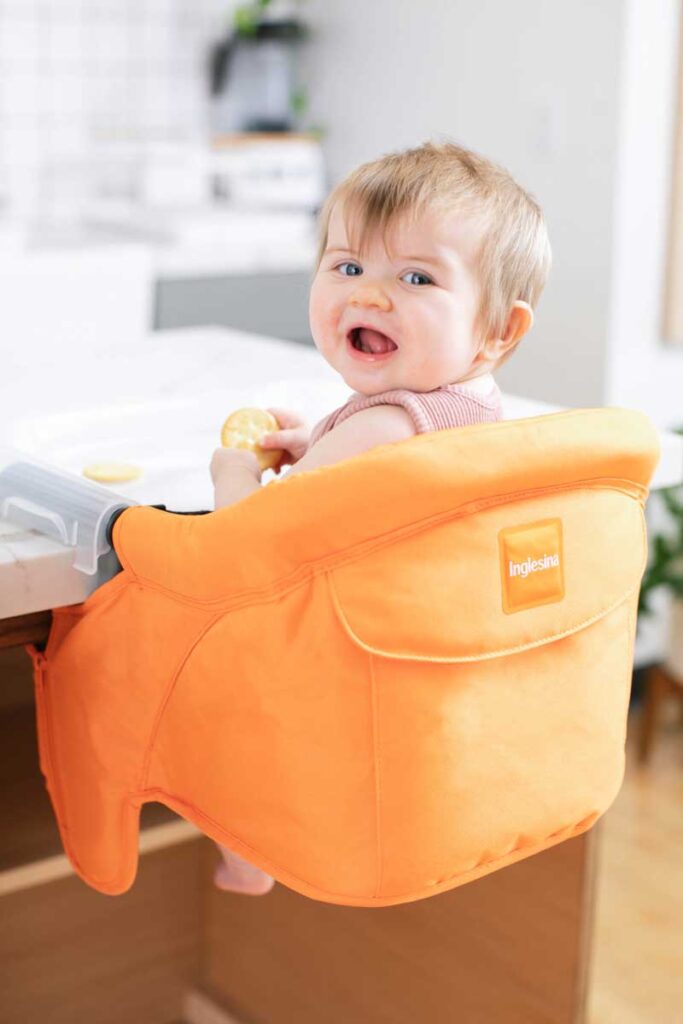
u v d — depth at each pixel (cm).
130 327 300
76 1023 174
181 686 87
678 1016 198
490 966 151
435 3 305
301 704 82
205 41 365
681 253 281
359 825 83
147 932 179
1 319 281
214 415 149
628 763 280
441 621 81
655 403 290
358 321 94
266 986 178
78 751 96
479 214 94
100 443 138
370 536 79
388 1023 164
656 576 272
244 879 112
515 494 84
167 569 85
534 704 87
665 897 230
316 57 345
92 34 347
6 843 122
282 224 336
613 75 267
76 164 352
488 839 87
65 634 96
